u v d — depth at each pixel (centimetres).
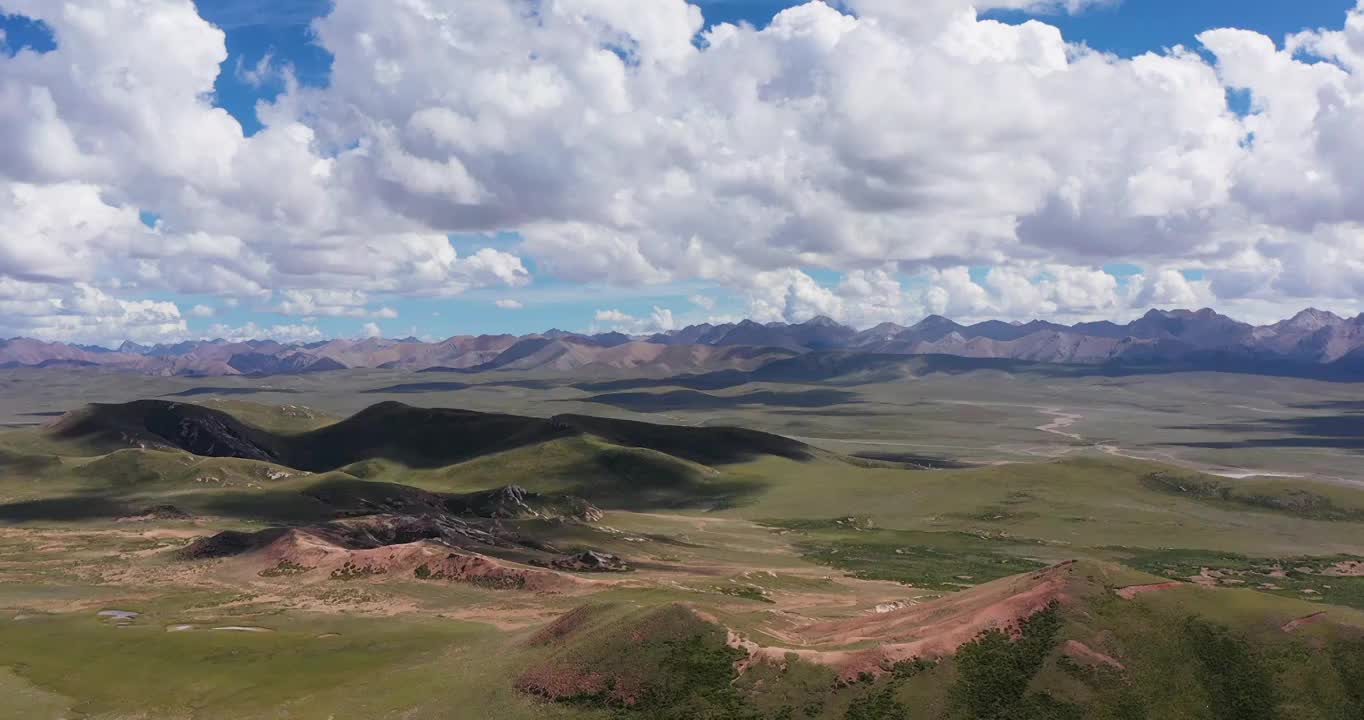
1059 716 5991
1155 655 6431
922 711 6144
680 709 6481
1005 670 6366
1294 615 6775
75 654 8450
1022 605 6962
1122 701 6088
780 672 6694
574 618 8156
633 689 6769
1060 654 6444
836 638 7644
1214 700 6128
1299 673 6272
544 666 7212
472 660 7944
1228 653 6450
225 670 7981
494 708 6844
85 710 7119
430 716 6838
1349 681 6194
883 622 7900
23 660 8256
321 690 7456
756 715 6312
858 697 6353
